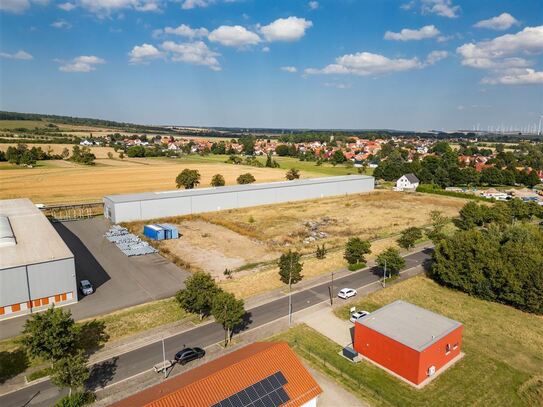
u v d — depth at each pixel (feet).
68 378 89.35
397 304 127.65
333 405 93.35
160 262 184.44
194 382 76.79
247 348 96.73
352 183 393.09
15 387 97.09
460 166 567.18
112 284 158.30
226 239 225.15
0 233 159.53
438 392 99.04
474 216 253.44
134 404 74.08
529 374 107.34
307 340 121.60
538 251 155.74
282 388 81.30
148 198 263.08
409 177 442.09
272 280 165.17
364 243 184.34
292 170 433.07
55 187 376.07
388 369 107.96
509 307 147.95
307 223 264.31
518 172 476.54
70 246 205.87
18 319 129.90
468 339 124.88
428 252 210.59
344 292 150.41
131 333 122.52
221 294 118.21
